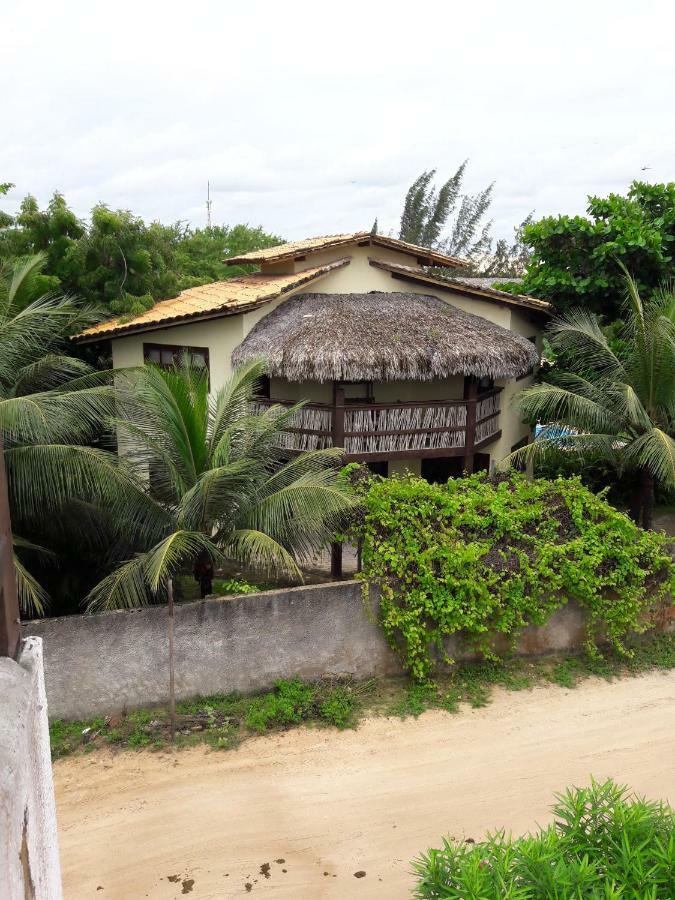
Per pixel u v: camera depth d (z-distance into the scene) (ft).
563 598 32.40
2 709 7.45
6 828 6.28
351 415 47.44
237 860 21.29
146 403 33.50
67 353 55.36
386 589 30.01
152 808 23.45
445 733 27.76
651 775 25.20
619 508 54.39
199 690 28.84
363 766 25.72
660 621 34.76
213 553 30.99
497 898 11.25
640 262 56.24
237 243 104.88
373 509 32.32
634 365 44.27
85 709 27.66
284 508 31.81
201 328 49.78
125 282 55.06
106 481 31.19
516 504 33.78
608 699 30.22
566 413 50.29
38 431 30.78
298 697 29.07
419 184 123.65
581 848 12.98
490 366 47.83
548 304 57.16
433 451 49.75
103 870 20.85
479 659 32.37
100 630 27.30
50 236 55.77
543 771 25.44
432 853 12.98
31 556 35.78
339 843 21.99
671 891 12.00
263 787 24.54
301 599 29.37
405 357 45.11
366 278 55.21
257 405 49.65
